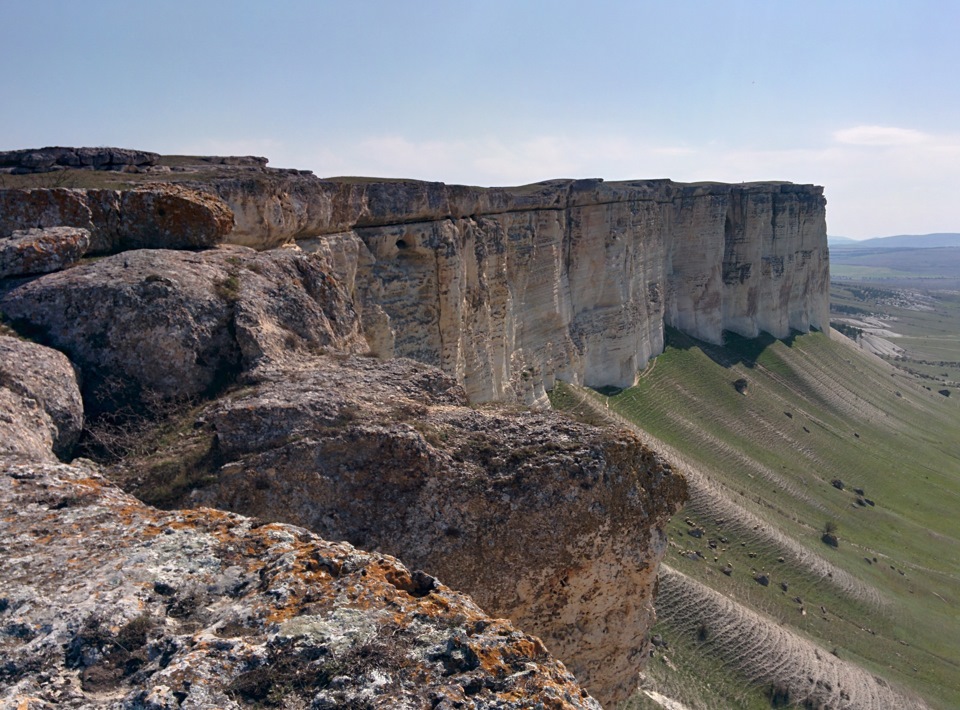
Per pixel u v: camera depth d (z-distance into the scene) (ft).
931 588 165.27
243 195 73.31
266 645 21.48
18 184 66.69
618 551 41.91
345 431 38.22
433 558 37.27
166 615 22.77
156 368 43.83
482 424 42.19
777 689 103.50
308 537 27.37
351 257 97.81
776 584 138.82
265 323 48.11
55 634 21.33
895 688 115.65
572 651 42.55
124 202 55.47
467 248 129.70
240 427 38.58
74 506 28.30
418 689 20.65
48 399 38.24
